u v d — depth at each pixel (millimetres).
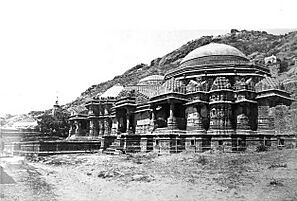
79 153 69250
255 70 53906
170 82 55938
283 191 24641
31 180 34406
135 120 65938
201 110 51906
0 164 46906
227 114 49969
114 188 29609
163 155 49812
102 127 88562
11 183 32406
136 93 67812
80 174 38781
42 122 99312
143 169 38094
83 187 30672
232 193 25297
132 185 30188
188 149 50812
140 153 55625
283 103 49531
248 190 25812
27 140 80500
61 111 108938
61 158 57094
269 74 56312
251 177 29781
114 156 55594
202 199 24312
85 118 95500
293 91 55344
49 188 30188
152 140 56562
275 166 33156
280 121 47812
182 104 54281
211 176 31500
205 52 60844
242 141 48156
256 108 50312
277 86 49562
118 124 70062
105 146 71812
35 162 54531
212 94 51750
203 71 56031
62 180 34656
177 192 26641
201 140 49781
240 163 36969
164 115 57031
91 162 48656
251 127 49750
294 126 46656
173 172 34781
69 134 98125
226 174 31891
